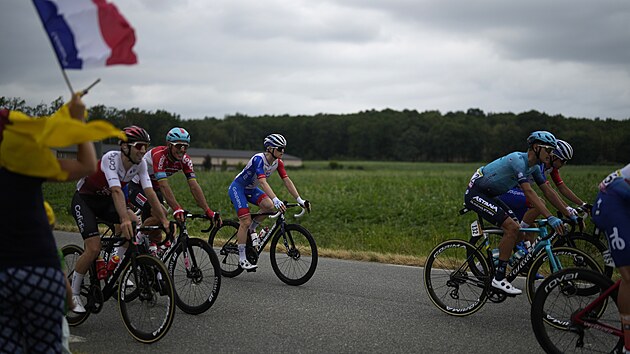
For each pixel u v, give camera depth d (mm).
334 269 7477
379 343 4406
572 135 68312
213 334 4648
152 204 4973
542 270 6773
